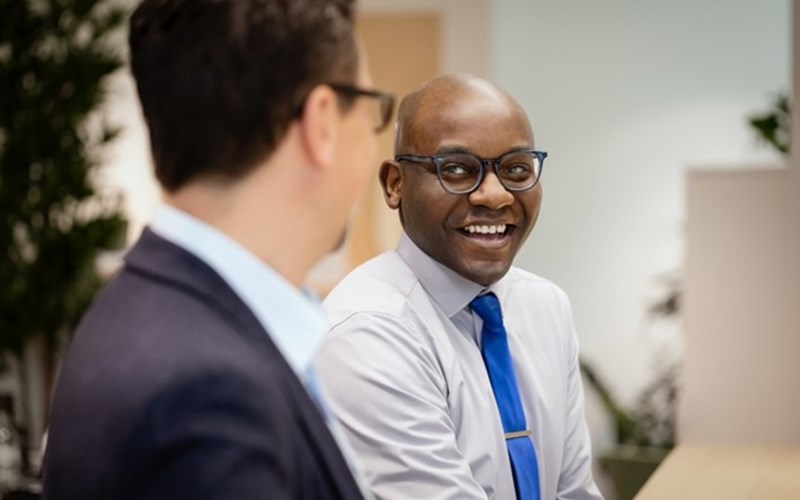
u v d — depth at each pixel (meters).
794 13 3.05
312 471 0.76
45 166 4.75
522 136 1.53
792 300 3.18
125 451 0.69
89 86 4.78
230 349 0.72
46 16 4.80
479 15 5.93
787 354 3.19
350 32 0.82
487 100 1.53
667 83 6.29
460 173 1.52
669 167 6.31
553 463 1.68
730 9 6.16
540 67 6.48
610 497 3.76
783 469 2.19
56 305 4.78
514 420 1.60
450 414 1.56
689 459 2.30
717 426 3.24
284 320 0.79
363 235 5.95
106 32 4.88
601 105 6.41
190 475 0.67
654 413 5.76
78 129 4.90
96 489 0.69
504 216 1.53
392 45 6.03
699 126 6.25
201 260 0.77
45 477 0.76
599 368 6.45
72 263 4.77
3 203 4.73
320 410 0.79
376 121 0.85
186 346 0.71
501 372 1.61
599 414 6.21
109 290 0.80
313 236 0.82
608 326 6.45
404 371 1.49
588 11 6.39
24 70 4.77
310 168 0.80
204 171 0.78
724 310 3.25
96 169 5.01
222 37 0.76
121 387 0.71
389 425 1.47
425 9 5.97
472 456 1.55
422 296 1.59
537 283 1.77
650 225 6.36
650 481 2.09
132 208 5.89
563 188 6.51
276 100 0.77
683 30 6.25
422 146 1.54
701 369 3.27
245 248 0.78
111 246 4.93
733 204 3.24
